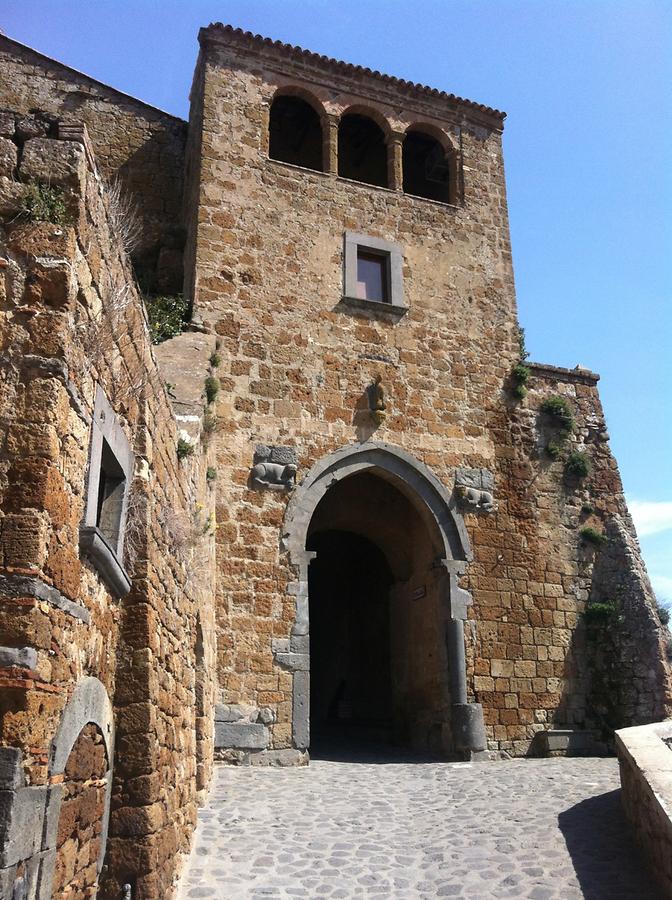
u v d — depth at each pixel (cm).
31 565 446
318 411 1744
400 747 1823
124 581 618
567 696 1758
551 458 1952
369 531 1992
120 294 618
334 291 1862
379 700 2158
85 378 548
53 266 512
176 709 789
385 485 1934
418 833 977
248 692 1475
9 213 522
